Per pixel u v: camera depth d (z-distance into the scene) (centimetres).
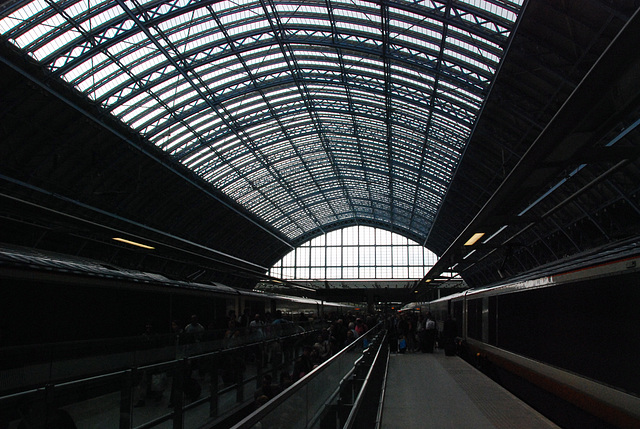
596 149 1069
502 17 2456
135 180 4553
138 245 2542
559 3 2212
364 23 2981
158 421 826
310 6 2917
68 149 3628
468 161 4438
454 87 3372
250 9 2938
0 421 471
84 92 3139
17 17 2414
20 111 3077
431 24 2792
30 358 764
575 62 2416
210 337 1426
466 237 2206
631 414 848
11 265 1369
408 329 3055
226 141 4781
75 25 2594
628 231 3856
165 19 2747
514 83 2911
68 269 1616
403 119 4359
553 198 4344
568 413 1165
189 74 3491
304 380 468
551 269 1344
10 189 3444
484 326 2231
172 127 4075
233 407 1290
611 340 933
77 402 593
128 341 1030
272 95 4172
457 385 1509
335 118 4856
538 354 1377
